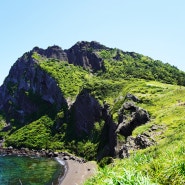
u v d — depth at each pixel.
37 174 136.38
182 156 13.19
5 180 125.69
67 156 184.88
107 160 120.62
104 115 189.00
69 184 114.31
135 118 130.12
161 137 86.06
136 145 92.62
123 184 8.80
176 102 135.62
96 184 13.04
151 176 12.34
